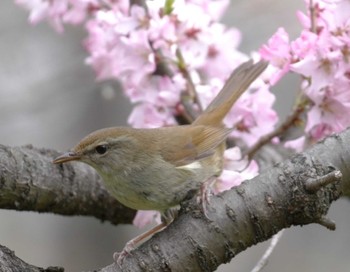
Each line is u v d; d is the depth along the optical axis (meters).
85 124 17.88
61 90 16.08
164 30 10.18
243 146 11.07
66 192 9.78
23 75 16.52
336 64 9.01
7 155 9.40
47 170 9.61
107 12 10.52
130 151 8.92
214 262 7.87
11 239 20.36
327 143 8.21
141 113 10.60
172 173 8.87
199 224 7.88
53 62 16.56
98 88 16.23
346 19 9.02
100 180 10.09
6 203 9.40
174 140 9.04
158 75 10.65
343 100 9.34
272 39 9.28
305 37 9.05
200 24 10.45
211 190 8.96
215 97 10.03
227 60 11.17
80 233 18.69
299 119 10.02
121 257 7.95
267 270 18.66
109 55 11.22
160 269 7.79
